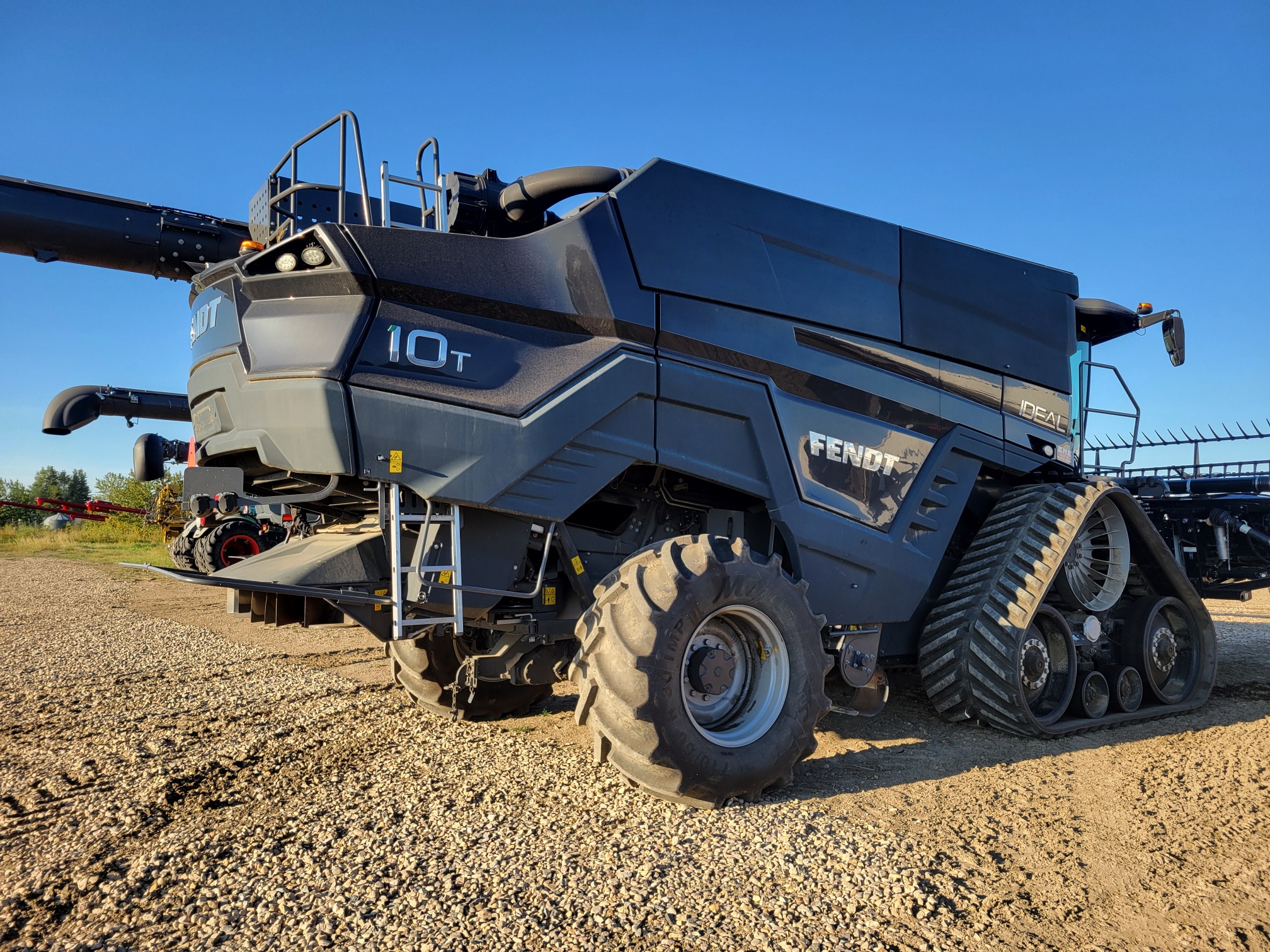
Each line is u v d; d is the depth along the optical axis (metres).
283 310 3.36
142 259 5.41
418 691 4.81
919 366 4.73
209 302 3.73
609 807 3.31
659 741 3.13
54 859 2.79
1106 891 2.69
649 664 3.15
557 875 2.66
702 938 2.29
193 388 3.87
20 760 3.93
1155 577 5.71
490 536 3.49
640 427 3.74
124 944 2.23
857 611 4.36
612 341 3.72
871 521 4.42
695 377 3.87
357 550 3.65
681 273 3.92
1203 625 5.78
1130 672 5.36
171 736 4.38
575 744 4.29
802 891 2.59
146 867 2.69
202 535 10.35
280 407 3.24
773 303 4.17
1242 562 7.21
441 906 2.44
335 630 8.70
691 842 2.95
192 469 3.70
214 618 9.69
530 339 3.58
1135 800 3.62
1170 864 2.92
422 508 3.37
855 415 4.42
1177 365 6.24
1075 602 5.12
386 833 3.02
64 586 13.52
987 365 5.05
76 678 5.98
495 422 3.38
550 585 3.95
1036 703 4.86
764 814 3.28
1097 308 6.14
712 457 3.92
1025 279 5.38
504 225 4.30
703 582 3.33
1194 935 2.42
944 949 2.28
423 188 3.94
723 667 3.48
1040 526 4.89
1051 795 3.66
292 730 4.52
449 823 3.12
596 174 3.98
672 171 3.99
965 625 4.73
